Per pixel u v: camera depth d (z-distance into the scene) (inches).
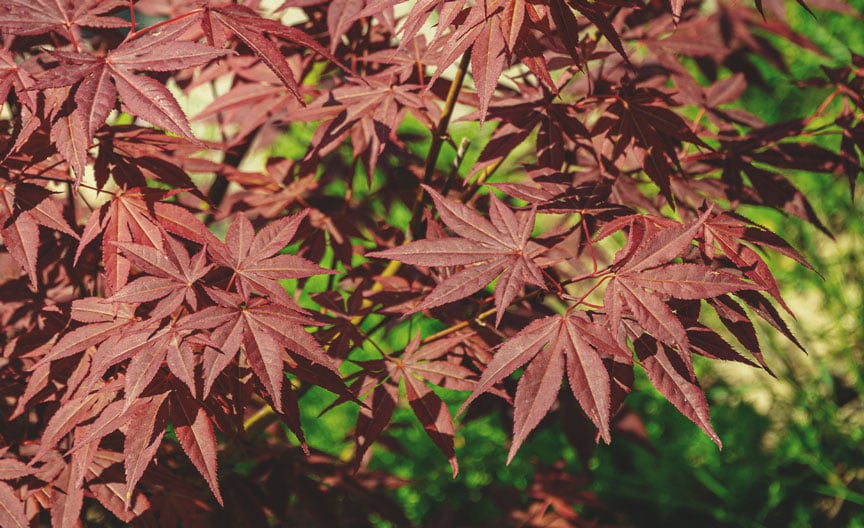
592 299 45.4
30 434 31.0
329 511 34.3
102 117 26.0
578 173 31.9
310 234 33.3
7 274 31.3
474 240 27.2
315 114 31.2
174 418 26.9
